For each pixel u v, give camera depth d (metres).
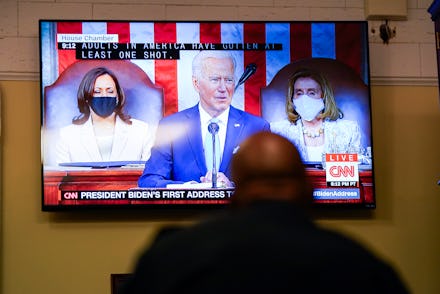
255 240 2.40
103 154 6.97
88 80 7.03
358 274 2.38
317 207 7.05
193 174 7.01
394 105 7.57
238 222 2.48
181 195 6.97
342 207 7.07
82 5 7.38
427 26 7.68
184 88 7.11
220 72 7.14
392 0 7.55
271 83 7.18
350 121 7.19
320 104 7.19
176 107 7.09
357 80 7.24
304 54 7.23
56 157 6.92
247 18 7.52
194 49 7.14
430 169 7.52
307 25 7.25
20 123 7.16
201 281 2.33
